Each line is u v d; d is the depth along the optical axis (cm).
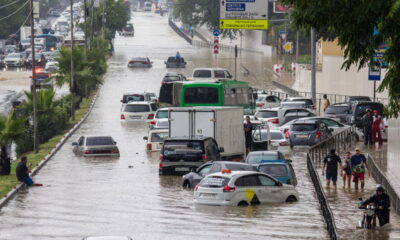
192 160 8438
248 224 5966
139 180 8325
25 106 12406
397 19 3531
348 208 6694
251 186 6850
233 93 11638
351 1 3703
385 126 11300
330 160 7806
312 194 7456
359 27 3762
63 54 16625
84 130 13025
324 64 17925
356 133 11319
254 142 10294
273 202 6944
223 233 5634
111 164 9575
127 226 5919
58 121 12938
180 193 7500
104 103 17050
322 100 17788
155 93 16950
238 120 9444
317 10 3788
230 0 13462
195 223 6009
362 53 3931
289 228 5800
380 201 5678
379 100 15012
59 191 7662
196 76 17800
